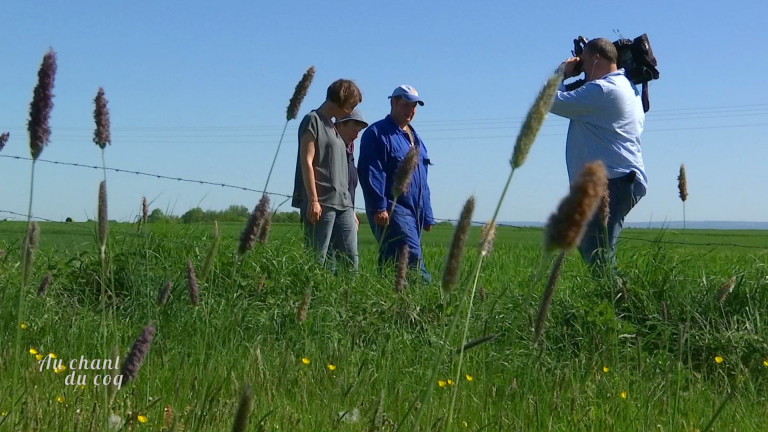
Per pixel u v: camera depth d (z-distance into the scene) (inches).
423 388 184.9
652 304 260.5
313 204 292.8
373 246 471.5
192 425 140.4
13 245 276.4
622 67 310.7
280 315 244.8
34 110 99.3
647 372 223.9
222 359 179.8
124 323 235.9
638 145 290.2
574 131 293.7
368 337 238.4
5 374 173.9
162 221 318.7
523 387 198.2
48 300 245.1
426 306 259.9
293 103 168.6
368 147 312.5
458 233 87.7
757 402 211.8
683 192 296.4
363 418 157.5
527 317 243.1
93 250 285.3
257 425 141.0
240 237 123.3
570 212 63.3
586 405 189.5
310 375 190.4
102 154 121.5
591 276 274.8
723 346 237.9
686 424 184.5
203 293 252.2
